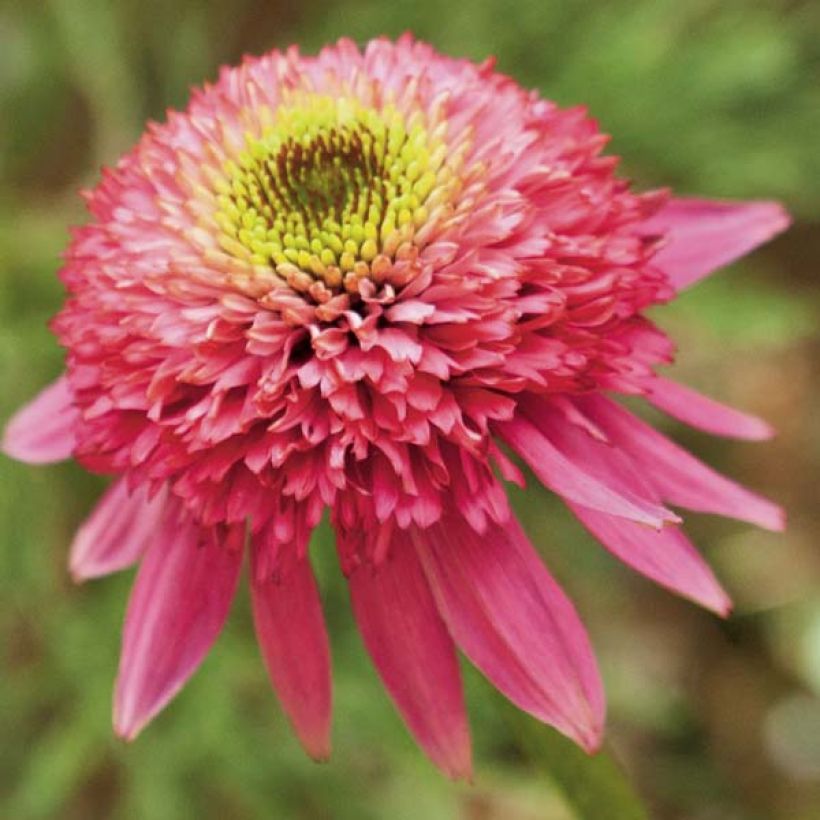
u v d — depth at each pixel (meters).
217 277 0.20
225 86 0.22
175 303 0.20
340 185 0.21
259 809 0.31
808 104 0.34
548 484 0.20
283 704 0.21
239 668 0.31
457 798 0.34
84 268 0.21
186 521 0.21
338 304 0.20
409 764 0.30
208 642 0.21
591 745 0.20
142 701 0.21
